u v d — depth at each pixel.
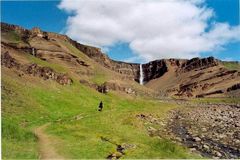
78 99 122.69
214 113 126.19
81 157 35.50
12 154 32.16
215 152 45.88
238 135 62.56
